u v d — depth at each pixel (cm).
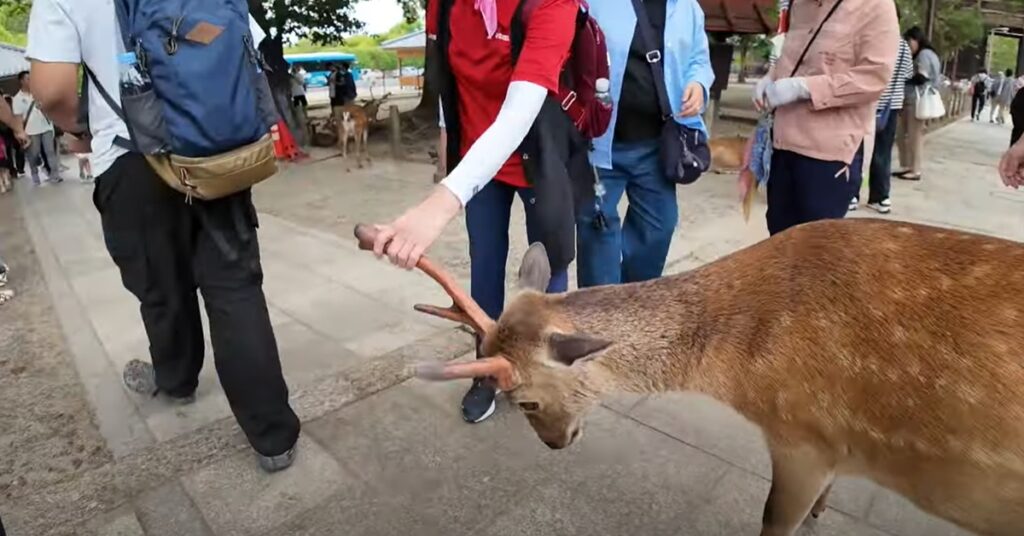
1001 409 171
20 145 1249
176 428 353
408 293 530
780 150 379
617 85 367
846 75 343
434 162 1238
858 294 194
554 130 291
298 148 1396
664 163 379
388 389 377
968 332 176
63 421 369
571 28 259
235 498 296
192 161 261
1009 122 1848
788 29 380
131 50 259
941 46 1720
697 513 280
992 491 180
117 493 300
